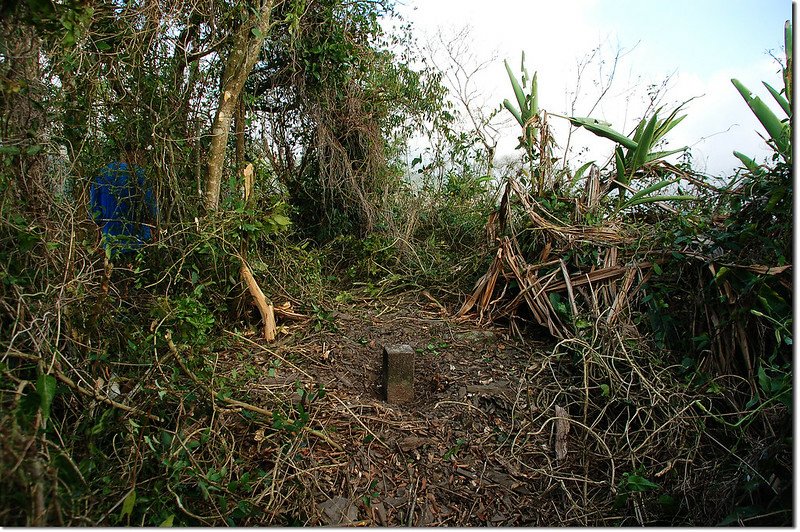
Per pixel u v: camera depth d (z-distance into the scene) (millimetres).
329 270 5035
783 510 1888
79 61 2582
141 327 2723
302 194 5566
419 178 6031
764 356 2689
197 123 3734
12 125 1998
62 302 2000
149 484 1930
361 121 5328
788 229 2766
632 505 2225
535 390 3000
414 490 2262
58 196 2453
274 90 5129
